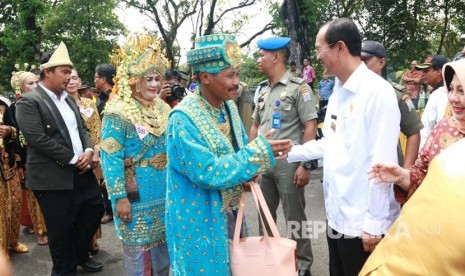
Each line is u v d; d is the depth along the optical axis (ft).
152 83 9.42
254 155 6.16
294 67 41.27
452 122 6.50
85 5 78.59
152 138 9.24
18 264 13.84
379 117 6.90
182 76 21.50
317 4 48.70
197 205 6.49
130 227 9.20
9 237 13.41
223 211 6.52
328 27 7.26
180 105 6.52
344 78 7.31
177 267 6.63
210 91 6.68
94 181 12.26
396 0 55.57
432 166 3.82
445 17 58.44
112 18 82.17
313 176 23.94
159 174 9.37
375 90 6.96
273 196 12.23
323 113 27.84
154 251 9.49
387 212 6.93
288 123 11.80
